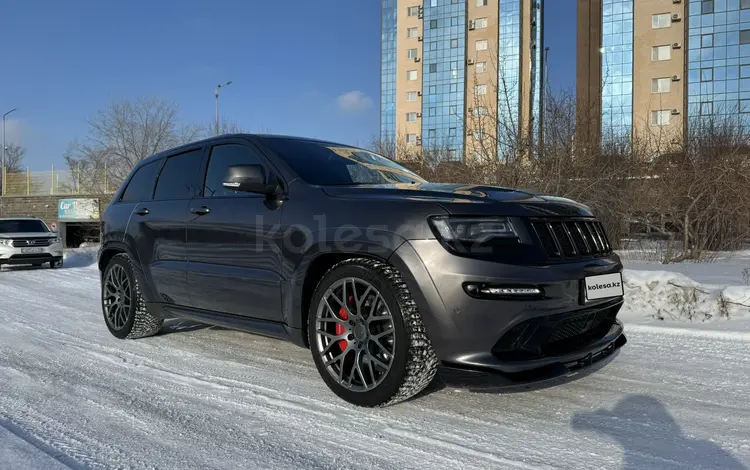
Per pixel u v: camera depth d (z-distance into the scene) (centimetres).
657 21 3884
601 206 1016
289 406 313
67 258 1656
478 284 267
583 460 243
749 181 965
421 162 1215
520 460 243
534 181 988
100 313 652
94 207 2495
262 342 479
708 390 340
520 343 277
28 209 3022
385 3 6481
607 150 1077
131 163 2447
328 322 321
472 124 1052
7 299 781
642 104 3931
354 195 319
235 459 245
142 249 455
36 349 458
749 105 3628
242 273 363
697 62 3756
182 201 425
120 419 294
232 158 405
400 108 6219
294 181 350
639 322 529
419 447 257
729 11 3666
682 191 980
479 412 302
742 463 240
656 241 1077
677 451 253
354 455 249
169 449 255
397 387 286
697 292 539
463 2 5719
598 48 4053
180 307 427
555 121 1059
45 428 280
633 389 342
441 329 272
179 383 359
